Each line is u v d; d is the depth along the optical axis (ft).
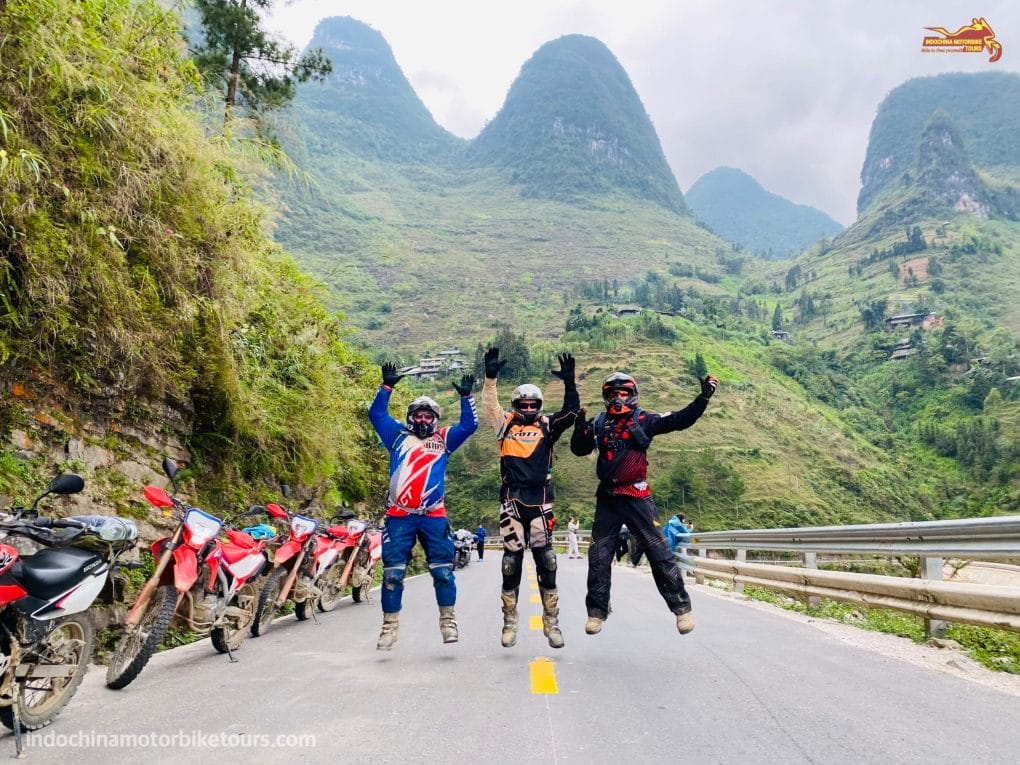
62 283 20.98
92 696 15.08
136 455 25.57
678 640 21.71
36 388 21.29
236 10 50.55
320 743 11.76
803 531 32.35
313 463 41.55
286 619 27.91
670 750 11.46
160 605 16.48
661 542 18.40
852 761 11.02
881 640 22.93
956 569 28.50
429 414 19.42
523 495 19.04
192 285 28.60
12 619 12.28
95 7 23.63
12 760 11.11
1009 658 19.01
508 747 11.57
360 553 34.30
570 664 17.80
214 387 30.55
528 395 19.11
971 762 10.99
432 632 23.25
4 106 19.95
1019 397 624.18
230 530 20.53
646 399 517.55
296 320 44.34
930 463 549.54
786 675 16.79
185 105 28.94
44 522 13.05
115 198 23.44
